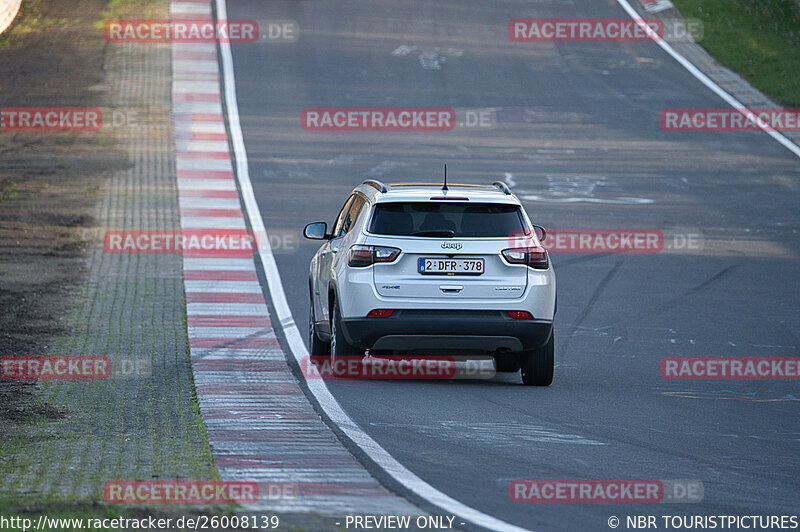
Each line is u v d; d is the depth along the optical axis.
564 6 165.12
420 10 162.38
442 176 94.31
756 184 96.50
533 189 91.25
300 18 157.38
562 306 57.25
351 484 24.09
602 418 33.50
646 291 61.41
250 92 123.94
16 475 24.64
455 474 25.55
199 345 45.69
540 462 27.19
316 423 31.06
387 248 37.09
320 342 43.72
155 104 118.44
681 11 160.25
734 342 50.31
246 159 98.81
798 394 39.97
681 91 129.38
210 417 31.91
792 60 138.25
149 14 159.12
